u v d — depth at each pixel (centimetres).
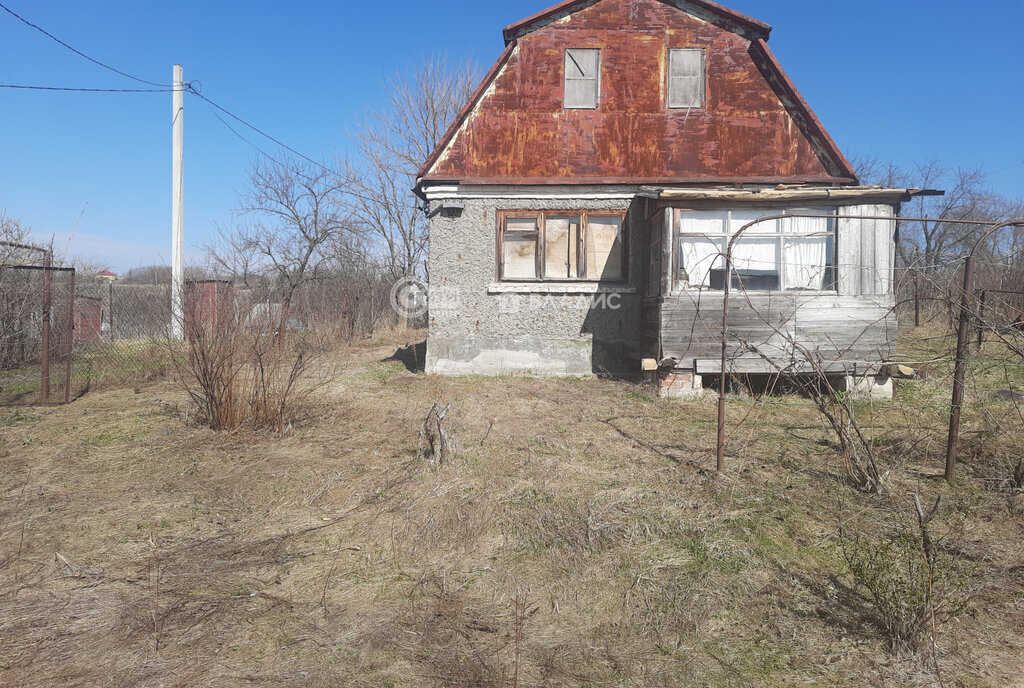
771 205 941
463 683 293
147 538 459
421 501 510
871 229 938
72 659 311
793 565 406
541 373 1146
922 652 313
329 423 786
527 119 1166
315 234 2266
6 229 1360
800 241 950
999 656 312
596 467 598
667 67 1162
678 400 920
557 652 319
